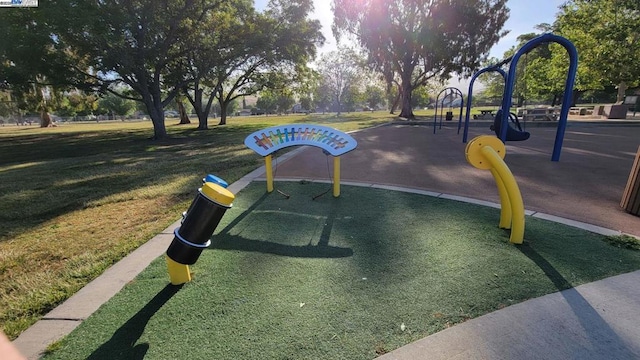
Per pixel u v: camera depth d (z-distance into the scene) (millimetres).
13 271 2664
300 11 19656
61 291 2312
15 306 2143
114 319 1957
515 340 1682
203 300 2123
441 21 22734
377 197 4418
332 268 2496
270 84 24812
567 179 5137
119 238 3242
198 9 15750
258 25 19062
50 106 22500
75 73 13203
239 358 1634
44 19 10633
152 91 15734
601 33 15609
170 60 16188
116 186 5555
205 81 21516
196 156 9141
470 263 2490
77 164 8352
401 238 3018
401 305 2010
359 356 1623
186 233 2143
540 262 2473
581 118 23047
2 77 12672
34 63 11938
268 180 4832
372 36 25062
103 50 11883
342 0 25156
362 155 8156
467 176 5574
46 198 4871
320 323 1871
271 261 2637
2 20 11016
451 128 17031
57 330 1880
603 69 16281
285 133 4766
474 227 3223
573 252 2623
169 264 2252
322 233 3211
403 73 27234
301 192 4789
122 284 2342
